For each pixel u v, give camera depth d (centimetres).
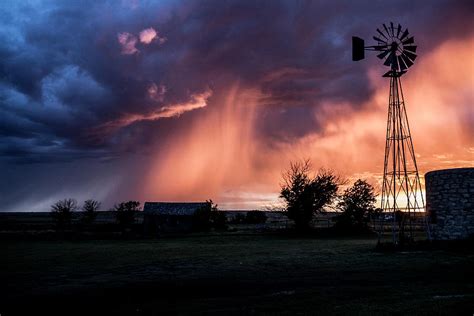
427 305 1270
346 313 1235
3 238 5634
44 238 5662
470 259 2375
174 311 1418
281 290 1703
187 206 7444
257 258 2947
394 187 3462
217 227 7238
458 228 3095
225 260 2886
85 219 8038
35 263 2958
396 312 1206
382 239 4800
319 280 1906
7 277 2328
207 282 1988
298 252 3316
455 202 3141
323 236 5622
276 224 8569
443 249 2934
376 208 5928
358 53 3638
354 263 2444
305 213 6106
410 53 3569
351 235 5709
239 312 1343
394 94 3584
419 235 4775
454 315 1140
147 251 3756
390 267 2205
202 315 1336
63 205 7756
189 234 6178
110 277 2261
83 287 1973
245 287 1816
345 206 6022
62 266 2769
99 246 4462
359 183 6003
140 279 2158
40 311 1509
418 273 1969
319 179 6112
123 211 7600
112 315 1413
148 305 1540
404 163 3478
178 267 2584
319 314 1247
